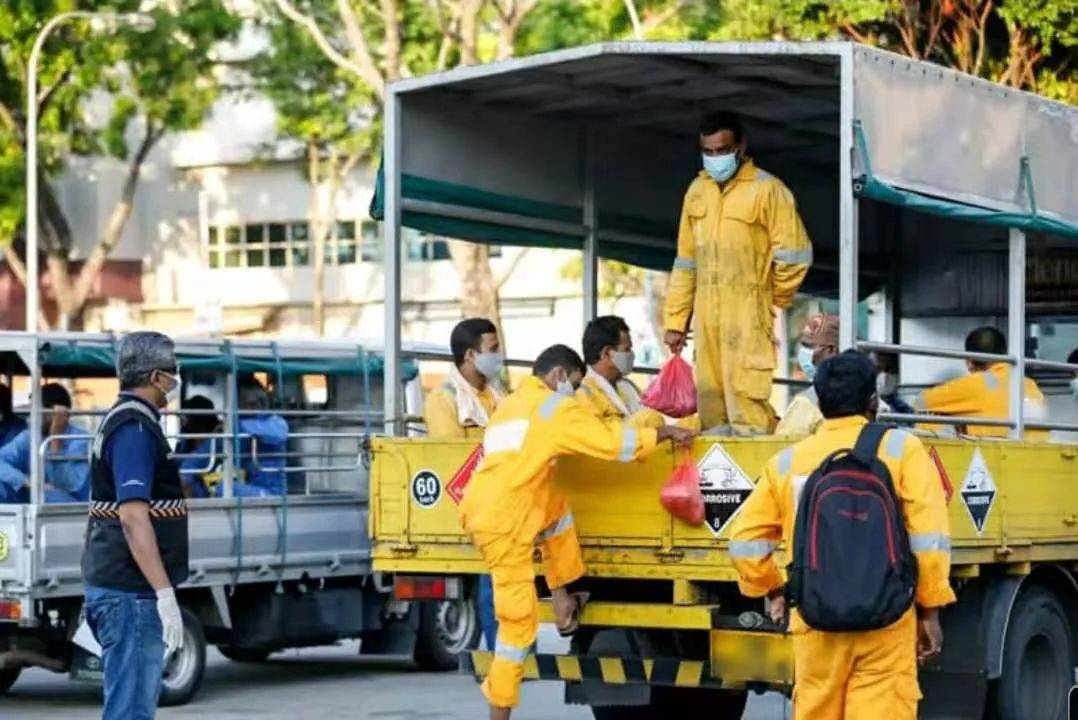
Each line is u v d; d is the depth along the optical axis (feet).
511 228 56.34
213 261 239.91
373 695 69.10
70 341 64.28
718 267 48.98
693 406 49.39
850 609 35.17
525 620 46.47
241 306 238.07
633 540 46.34
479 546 46.44
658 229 61.98
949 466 46.42
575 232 58.65
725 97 54.60
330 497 72.23
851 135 44.68
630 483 46.37
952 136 48.44
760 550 38.09
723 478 45.21
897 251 69.15
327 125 185.47
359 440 74.90
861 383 37.22
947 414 55.47
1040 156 52.39
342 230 233.76
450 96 53.88
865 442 36.50
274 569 69.56
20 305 236.02
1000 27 108.27
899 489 36.22
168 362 40.88
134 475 39.68
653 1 141.79
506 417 46.44
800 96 54.29
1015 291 51.24
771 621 44.73
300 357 73.15
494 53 154.81
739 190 48.98
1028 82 104.99
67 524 63.16
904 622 36.11
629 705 50.21
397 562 49.83
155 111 187.21
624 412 50.65
